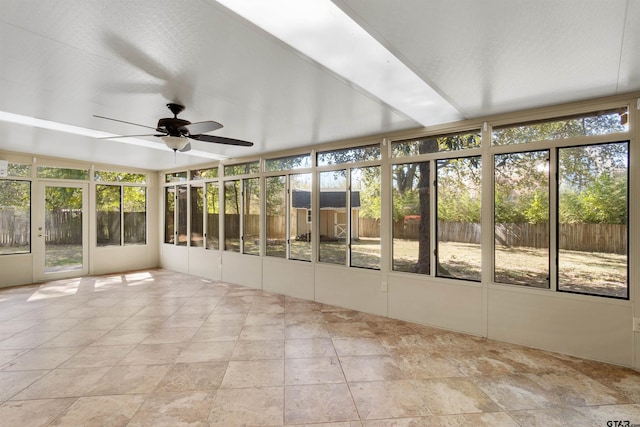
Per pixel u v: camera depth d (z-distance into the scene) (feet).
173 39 6.23
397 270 13.43
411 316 12.94
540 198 10.50
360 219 14.53
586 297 9.64
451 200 12.20
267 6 5.22
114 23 5.66
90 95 9.09
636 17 5.43
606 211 9.49
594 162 9.65
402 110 10.59
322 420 6.94
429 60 7.10
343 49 6.69
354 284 14.52
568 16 5.46
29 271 19.04
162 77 7.97
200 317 13.51
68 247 20.66
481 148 11.39
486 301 11.30
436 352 10.20
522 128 10.77
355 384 8.36
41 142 15.28
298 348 10.52
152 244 24.66
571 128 9.96
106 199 22.33
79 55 6.82
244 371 9.02
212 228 21.12
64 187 20.40
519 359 9.69
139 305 15.16
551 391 8.01
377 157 14.01
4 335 11.48
